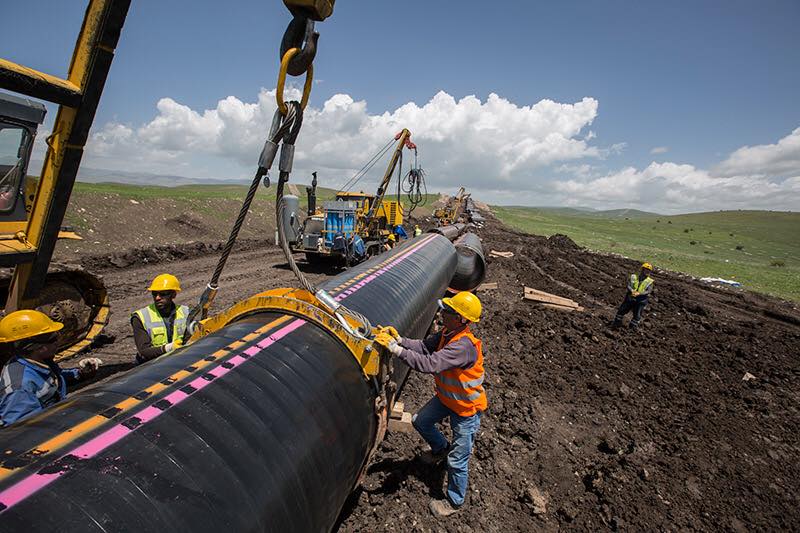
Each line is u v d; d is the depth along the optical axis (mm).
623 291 15641
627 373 7965
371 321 4164
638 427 6121
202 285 11422
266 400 2441
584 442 5648
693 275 25891
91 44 3092
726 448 5754
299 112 2729
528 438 5535
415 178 16812
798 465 5539
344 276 5266
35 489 1531
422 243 9125
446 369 3605
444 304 3939
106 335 7465
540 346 8711
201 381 2346
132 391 2162
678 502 4641
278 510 2158
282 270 14266
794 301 19062
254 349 2764
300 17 2416
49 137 3367
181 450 1918
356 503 4086
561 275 18266
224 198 28984
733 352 9758
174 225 21391
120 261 13328
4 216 4883
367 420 3314
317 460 2551
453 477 4055
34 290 3775
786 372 8719
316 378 2832
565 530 4141
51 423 1872
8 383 2943
